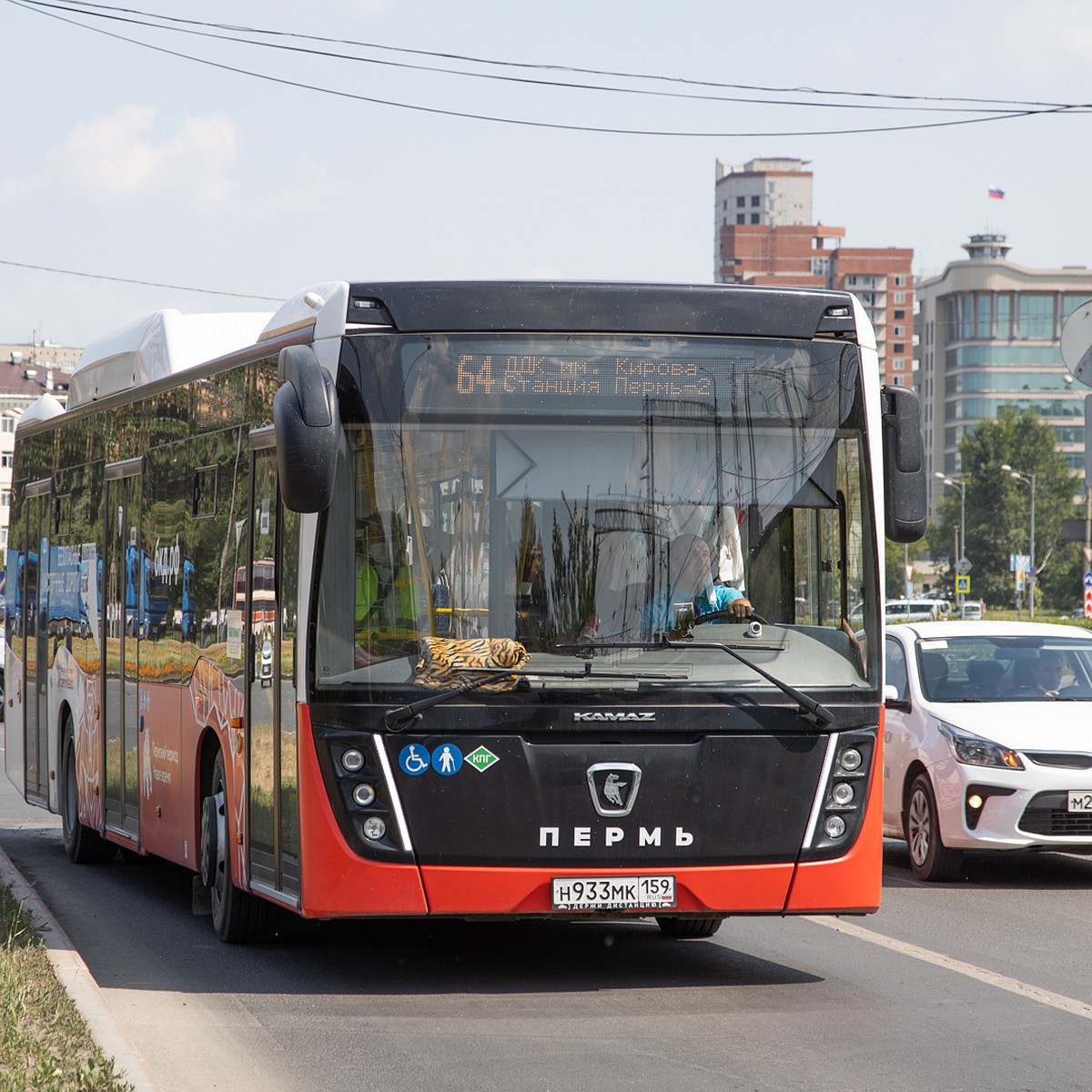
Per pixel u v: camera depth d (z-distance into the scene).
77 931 15.67
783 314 12.45
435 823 11.72
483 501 11.97
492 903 11.72
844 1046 10.87
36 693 22.78
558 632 11.87
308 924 15.98
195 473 15.63
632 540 12.02
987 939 15.30
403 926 15.90
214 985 12.97
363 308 12.12
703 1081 9.91
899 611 140.38
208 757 15.30
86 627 19.88
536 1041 10.98
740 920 16.45
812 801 12.05
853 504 12.38
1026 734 18.98
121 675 18.17
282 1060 10.46
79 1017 10.62
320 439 11.46
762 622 12.11
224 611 14.48
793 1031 11.30
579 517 11.98
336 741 11.80
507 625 11.85
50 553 21.97
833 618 12.28
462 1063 10.37
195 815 15.38
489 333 12.12
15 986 11.13
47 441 22.36
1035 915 16.78
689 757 11.88
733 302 12.39
